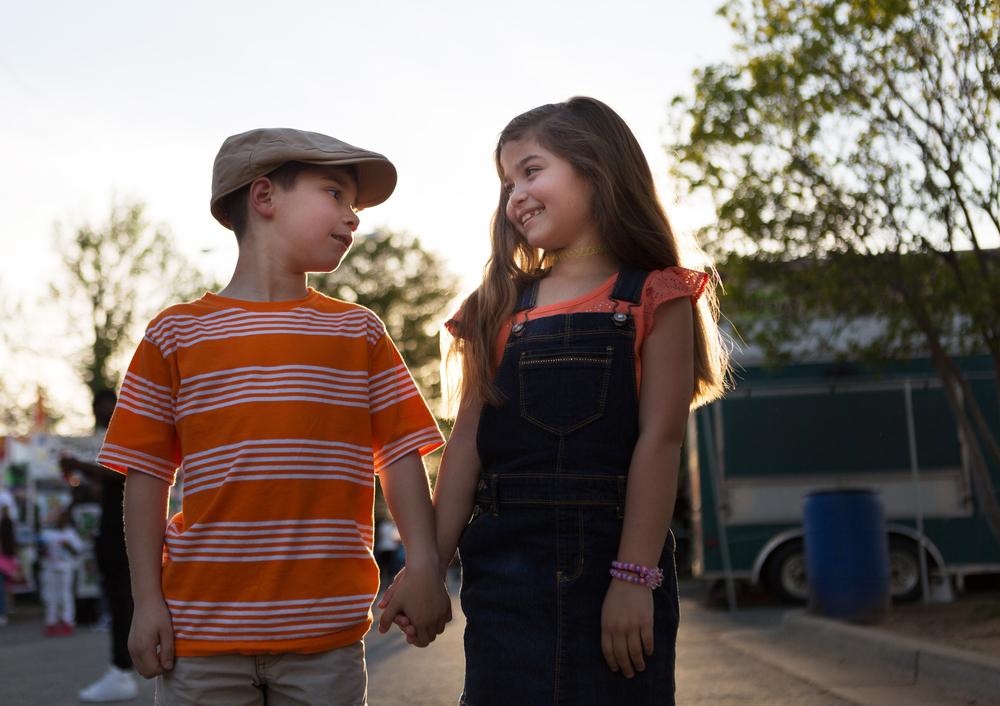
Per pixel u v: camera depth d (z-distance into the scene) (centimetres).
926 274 950
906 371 1366
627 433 243
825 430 1377
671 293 248
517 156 262
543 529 240
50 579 1368
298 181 277
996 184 841
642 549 236
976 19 796
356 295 4872
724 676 709
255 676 254
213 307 272
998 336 912
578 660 235
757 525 1382
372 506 273
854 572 920
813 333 1109
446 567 262
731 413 1395
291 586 254
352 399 270
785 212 934
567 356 246
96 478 694
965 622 871
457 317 269
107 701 685
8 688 775
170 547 260
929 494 1343
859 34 858
